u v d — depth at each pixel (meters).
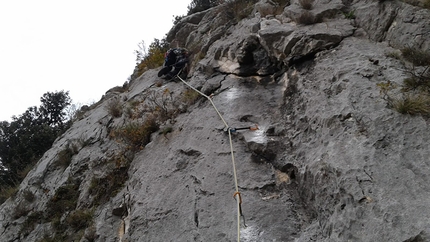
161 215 5.09
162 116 7.32
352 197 3.46
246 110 5.98
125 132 7.35
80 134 9.70
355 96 4.48
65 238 6.49
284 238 3.95
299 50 5.99
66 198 7.60
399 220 3.03
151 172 6.05
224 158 5.29
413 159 3.46
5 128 15.66
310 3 6.84
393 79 4.45
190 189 5.14
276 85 6.36
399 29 5.20
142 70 11.36
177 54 9.21
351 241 3.23
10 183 13.07
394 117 3.94
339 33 5.88
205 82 7.41
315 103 4.98
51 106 19.91
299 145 4.79
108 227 5.97
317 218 3.96
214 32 9.10
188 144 6.02
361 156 3.73
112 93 12.50
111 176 7.01
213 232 4.33
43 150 14.88
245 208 4.39
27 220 7.70
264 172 4.84
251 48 7.02
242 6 9.27
